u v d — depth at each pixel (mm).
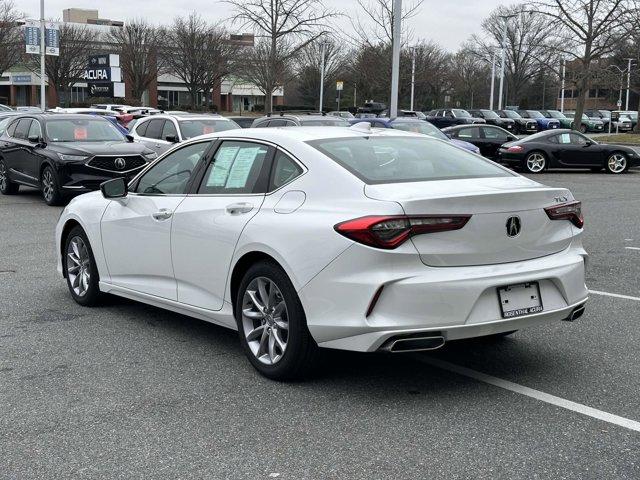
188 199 5406
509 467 3555
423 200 4125
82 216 6516
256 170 5000
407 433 3951
